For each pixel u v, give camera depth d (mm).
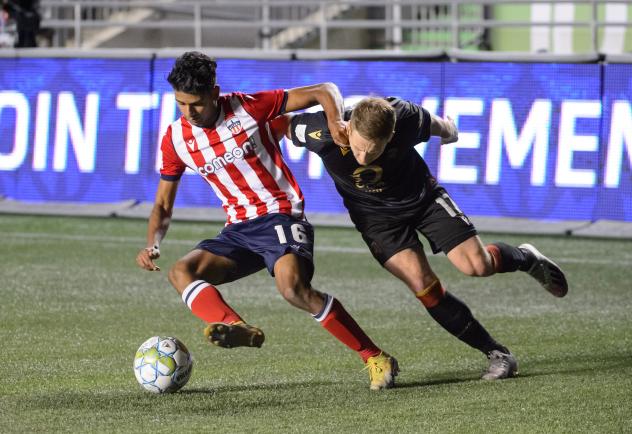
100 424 14898
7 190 45156
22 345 21234
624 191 39594
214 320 16000
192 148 17188
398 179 18000
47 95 44594
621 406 16016
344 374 18750
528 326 23875
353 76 42062
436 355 20625
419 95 41469
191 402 16328
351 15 63844
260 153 17281
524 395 16797
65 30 62469
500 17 60312
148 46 66812
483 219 40625
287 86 42625
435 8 61094
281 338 22344
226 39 66312
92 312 25156
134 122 43812
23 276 30297
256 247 17125
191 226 41438
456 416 15430
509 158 40500
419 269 18094
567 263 33656
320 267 32906
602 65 39656
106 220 42719
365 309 26172
